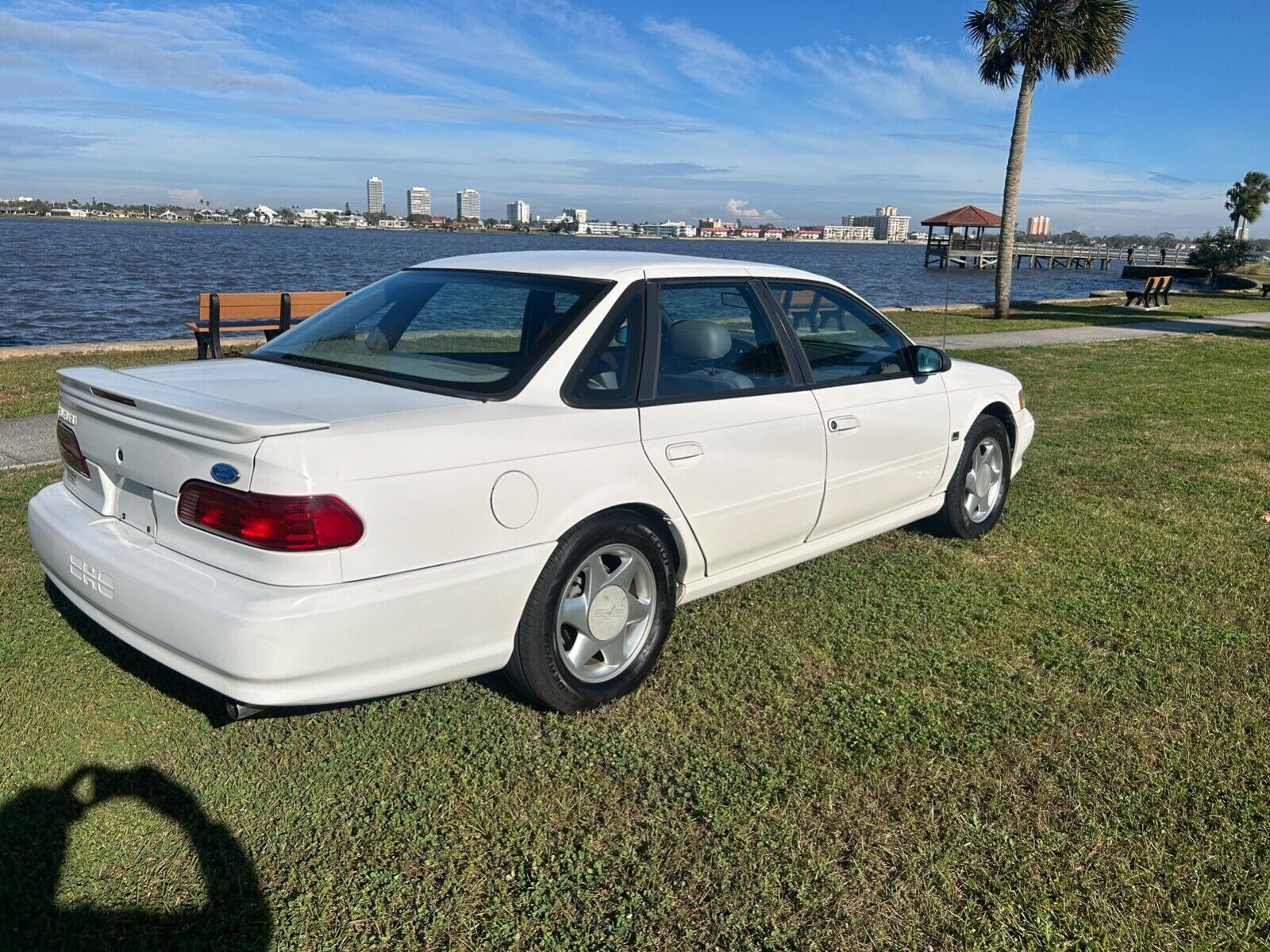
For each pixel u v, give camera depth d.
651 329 3.75
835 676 3.87
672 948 2.44
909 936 2.50
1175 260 69.62
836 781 3.14
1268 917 2.57
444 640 3.05
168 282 36.53
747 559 4.17
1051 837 2.88
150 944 2.41
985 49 21.56
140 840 2.78
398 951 2.41
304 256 66.69
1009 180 21.78
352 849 2.77
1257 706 3.69
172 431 2.97
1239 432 8.78
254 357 3.95
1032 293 39.91
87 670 3.69
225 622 2.73
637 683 3.71
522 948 2.43
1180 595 4.79
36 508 3.58
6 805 2.91
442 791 3.05
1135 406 10.03
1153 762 3.29
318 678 2.82
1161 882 2.70
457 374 3.47
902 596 4.70
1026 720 3.55
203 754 3.21
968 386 5.43
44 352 11.14
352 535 2.80
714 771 3.19
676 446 3.67
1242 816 2.99
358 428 2.88
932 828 2.92
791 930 2.51
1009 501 6.39
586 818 2.94
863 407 4.57
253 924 2.49
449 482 2.99
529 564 3.20
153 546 3.10
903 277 57.34
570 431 3.35
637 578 3.70
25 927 2.46
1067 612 4.54
